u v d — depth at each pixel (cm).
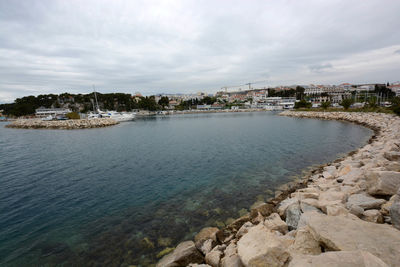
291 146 2544
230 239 723
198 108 18838
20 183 1508
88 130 5578
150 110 16888
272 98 18975
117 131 5112
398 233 398
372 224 445
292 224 696
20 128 6662
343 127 4447
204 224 912
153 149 2655
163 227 904
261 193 1205
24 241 852
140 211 1062
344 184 988
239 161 1928
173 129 5106
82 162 2075
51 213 1075
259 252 413
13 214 1072
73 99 18300
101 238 850
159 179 1528
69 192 1335
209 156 2161
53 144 3259
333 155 2053
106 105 16325
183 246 714
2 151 2723
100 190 1357
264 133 3753
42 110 14438
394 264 320
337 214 604
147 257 725
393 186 680
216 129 4712
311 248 431
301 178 1418
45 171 1789
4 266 716
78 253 767
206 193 1246
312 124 5234
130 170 1769
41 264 720
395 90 17062
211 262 590
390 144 1653
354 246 375
